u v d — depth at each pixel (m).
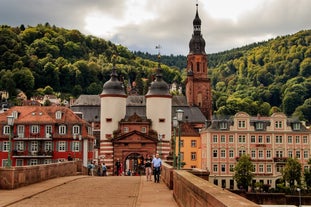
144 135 88.44
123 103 91.69
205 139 121.44
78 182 42.25
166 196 29.72
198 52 175.50
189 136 127.94
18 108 99.38
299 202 86.25
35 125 95.69
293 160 101.94
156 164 43.06
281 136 121.00
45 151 94.69
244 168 104.12
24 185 35.84
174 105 164.50
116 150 88.69
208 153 119.38
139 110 154.12
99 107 160.00
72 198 27.83
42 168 41.97
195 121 159.38
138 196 29.61
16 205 24.02
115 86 91.44
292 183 103.06
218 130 120.00
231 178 119.00
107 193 31.31
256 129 120.75
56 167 48.28
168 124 90.88
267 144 120.56
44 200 26.58
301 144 120.94
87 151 96.62
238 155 119.69
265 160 119.50
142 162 87.62
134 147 88.44
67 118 97.44
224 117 132.50
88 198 27.91
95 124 153.25
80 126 96.56
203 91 174.75
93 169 75.06
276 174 119.06
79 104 163.25
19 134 94.94
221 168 119.38
